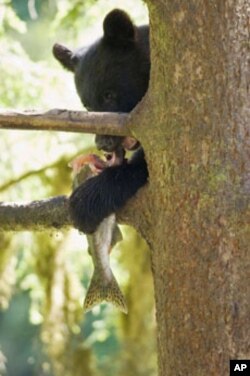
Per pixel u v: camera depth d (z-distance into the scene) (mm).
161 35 9352
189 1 9203
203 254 9039
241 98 9062
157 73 9422
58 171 19516
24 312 33750
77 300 20141
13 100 19281
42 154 19688
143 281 20078
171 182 9273
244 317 8891
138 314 20312
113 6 18984
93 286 10633
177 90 9242
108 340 25516
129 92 11930
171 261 9242
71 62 12961
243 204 8961
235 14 9102
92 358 20375
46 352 20141
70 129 9594
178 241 9188
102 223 10664
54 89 19203
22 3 23312
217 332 8938
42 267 19953
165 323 9297
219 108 9078
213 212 9023
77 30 19688
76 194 10820
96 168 11039
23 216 11055
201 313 9023
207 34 9141
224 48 9094
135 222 10352
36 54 22750
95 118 9609
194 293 9062
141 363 20500
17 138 19688
